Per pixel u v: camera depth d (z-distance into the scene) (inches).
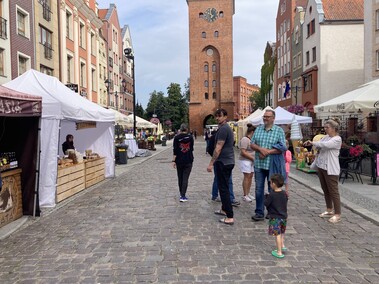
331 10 1307.8
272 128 254.4
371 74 1021.2
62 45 1109.7
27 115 261.9
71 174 375.2
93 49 1481.3
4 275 171.9
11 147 285.7
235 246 206.5
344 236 223.5
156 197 357.4
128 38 2428.6
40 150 288.2
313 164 272.5
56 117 321.4
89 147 519.5
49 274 171.6
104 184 458.9
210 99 2864.2
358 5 1315.2
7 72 783.7
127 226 251.4
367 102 430.3
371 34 1011.9
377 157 398.6
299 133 651.5
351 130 853.2
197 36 2834.6
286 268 174.2
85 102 434.0
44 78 373.4
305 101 1429.6
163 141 1616.6
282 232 190.9
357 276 164.9
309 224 250.4
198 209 300.8
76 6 1232.2
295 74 1616.6
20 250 206.7
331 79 1280.8
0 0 768.9
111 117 500.7
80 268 177.8
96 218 276.2
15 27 820.6
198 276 165.6
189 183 449.4
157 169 637.9
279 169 252.5
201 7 2819.9
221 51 2812.5
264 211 288.5
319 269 172.7
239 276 165.2
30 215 284.5
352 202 309.4
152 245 209.5
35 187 284.7
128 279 163.8
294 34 1624.0
